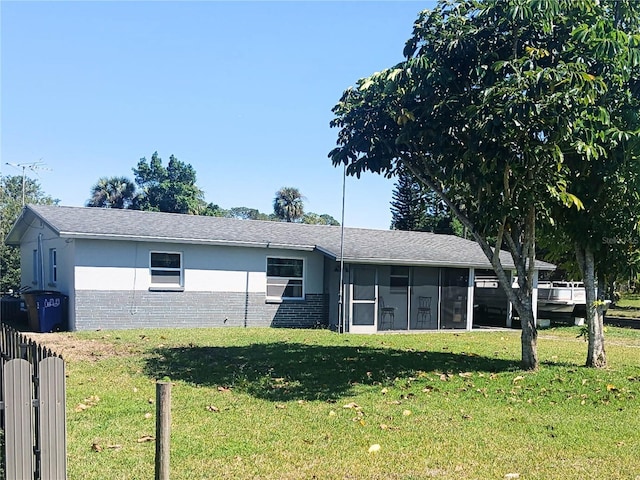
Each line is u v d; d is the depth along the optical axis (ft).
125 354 36.47
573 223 33.81
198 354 36.45
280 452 17.52
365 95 31.04
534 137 27.48
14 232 70.79
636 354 43.24
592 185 32.78
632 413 23.44
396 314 61.31
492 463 17.04
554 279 104.73
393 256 59.26
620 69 27.68
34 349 16.06
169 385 13.10
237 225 64.69
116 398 23.85
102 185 165.68
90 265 51.85
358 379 28.86
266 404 23.52
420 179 33.94
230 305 58.03
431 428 20.56
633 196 31.48
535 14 25.57
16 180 152.66
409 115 28.89
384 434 19.66
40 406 13.17
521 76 24.62
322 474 15.79
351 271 58.18
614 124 29.60
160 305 54.90
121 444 17.78
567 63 25.90
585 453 18.19
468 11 28.27
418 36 28.48
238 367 31.65
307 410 22.67
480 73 26.81
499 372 31.50
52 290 58.34
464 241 77.82
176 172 197.57
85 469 15.61
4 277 95.20
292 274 61.36
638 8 29.73
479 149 26.91
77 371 30.09
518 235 33.71
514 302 33.09
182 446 17.83
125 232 52.60
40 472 13.15
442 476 15.88
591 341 34.91
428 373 30.76
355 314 58.39
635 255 33.17
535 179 28.55
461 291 64.44
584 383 28.81
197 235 56.29
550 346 47.65
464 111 27.45
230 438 18.79
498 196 29.09
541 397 25.77
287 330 55.67
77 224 52.90
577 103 25.08
